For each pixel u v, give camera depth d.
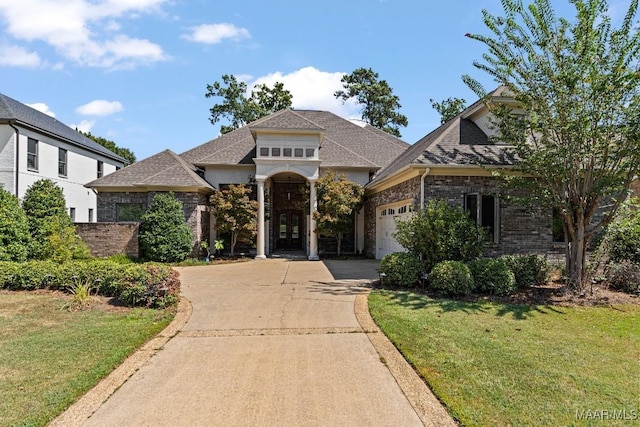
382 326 7.16
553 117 9.72
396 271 10.59
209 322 7.54
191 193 18.58
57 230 14.56
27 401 4.27
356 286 11.29
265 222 21.14
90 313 8.03
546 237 12.96
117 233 17.34
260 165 19.59
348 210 19.27
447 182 12.68
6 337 6.46
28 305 8.61
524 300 9.30
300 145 19.64
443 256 10.65
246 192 19.73
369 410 4.18
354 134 25.89
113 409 4.19
